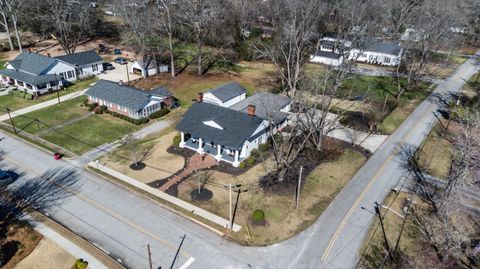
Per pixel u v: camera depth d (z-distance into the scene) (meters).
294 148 46.34
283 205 35.78
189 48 89.94
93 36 100.75
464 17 105.31
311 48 85.00
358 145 48.28
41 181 38.62
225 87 59.28
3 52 84.88
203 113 46.00
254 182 39.16
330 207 35.84
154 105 55.53
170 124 52.91
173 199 36.12
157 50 83.81
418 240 31.72
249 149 43.81
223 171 41.03
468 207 35.97
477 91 68.94
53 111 55.81
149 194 36.78
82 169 41.03
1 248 29.33
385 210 35.69
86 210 34.38
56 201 35.50
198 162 42.59
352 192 38.34
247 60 88.19
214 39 88.44
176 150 45.12
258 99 53.44
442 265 28.86
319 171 41.91
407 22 98.31
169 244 30.58
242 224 33.03
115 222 32.94
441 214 33.16
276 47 76.94
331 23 101.19
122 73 74.56
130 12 79.19
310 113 49.06
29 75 63.00
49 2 81.25
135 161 41.91
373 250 30.58
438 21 71.56
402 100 64.75
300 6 77.94
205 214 34.19
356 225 33.50
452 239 30.11
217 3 86.31
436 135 51.69
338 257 29.77
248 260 29.20
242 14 91.31
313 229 32.81
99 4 127.19
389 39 98.12
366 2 94.12
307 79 62.22
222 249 30.23
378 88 69.81
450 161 44.81
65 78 67.94
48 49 87.94
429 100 64.94
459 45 100.44
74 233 31.33
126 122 53.12
